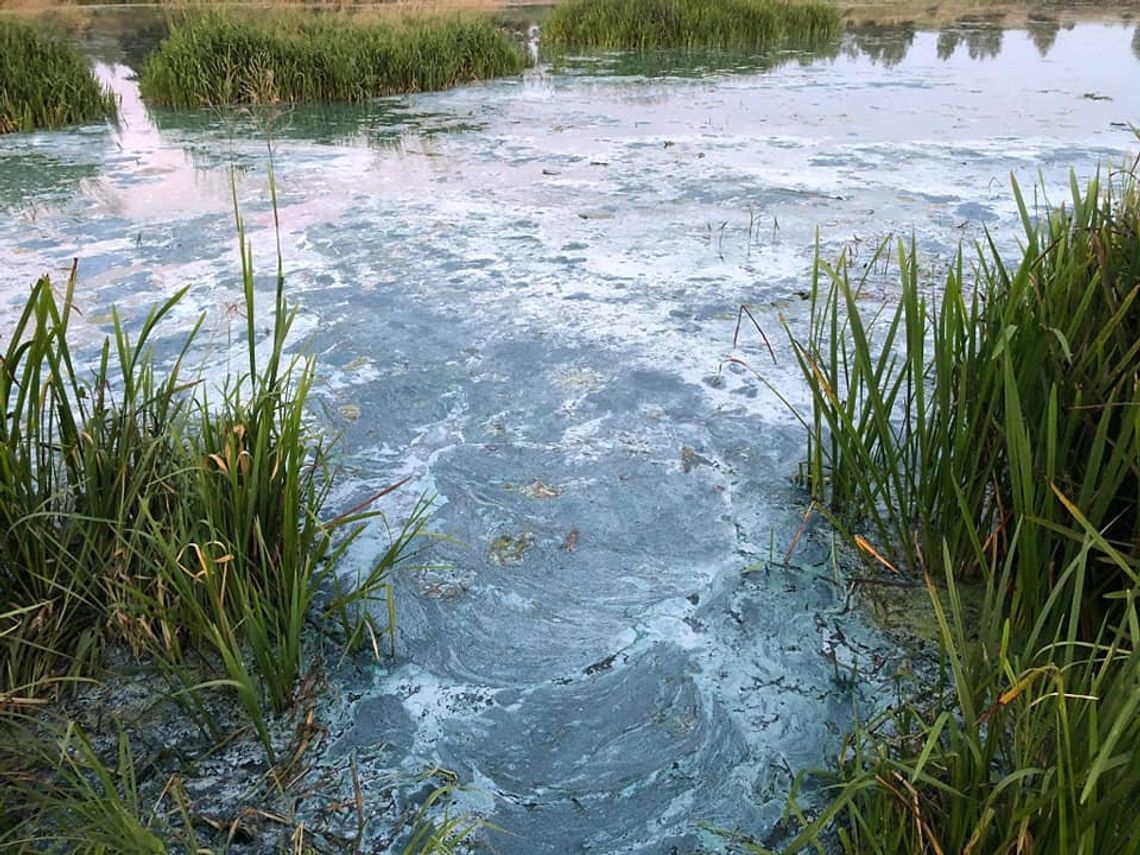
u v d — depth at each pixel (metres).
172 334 2.79
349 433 2.24
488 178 4.64
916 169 4.66
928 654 1.49
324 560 1.76
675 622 1.62
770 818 1.24
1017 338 1.51
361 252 3.54
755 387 2.43
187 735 1.36
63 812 1.18
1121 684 0.95
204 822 1.21
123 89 7.80
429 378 2.51
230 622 1.52
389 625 1.54
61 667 1.48
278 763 1.32
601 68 8.79
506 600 1.68
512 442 2.20
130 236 3.75
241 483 1.57
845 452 1.70
